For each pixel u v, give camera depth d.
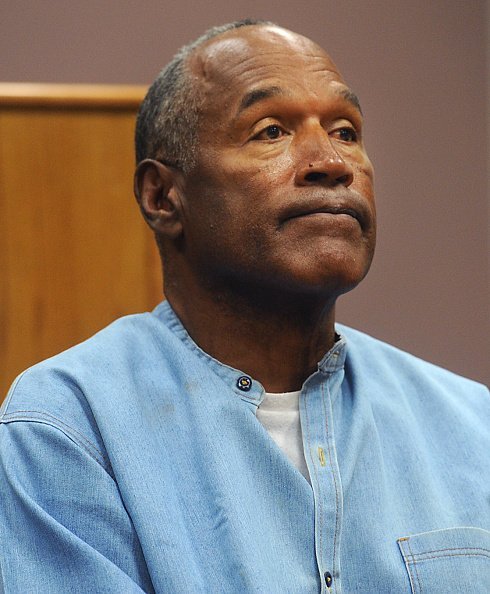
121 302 5.44
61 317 5.39
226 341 3.61
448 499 3.57
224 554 3.19
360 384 3.72
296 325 3.54
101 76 5.94
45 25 5.90
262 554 3.19
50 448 3.30
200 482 3.33
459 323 6.38
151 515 3.19
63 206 5.41
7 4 5.87
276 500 3.33
